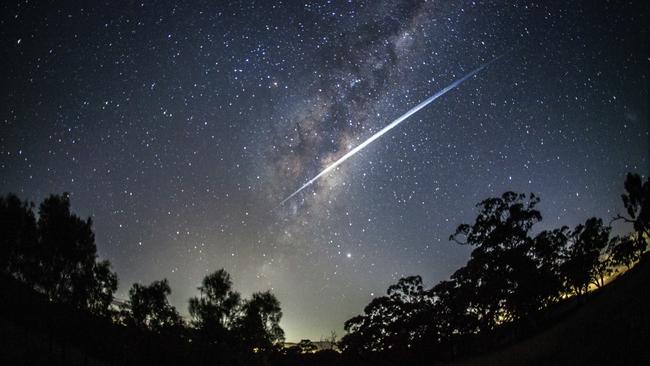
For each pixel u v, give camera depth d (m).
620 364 14.84
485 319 36.00
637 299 20.45
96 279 21.30
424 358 37.59
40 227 20.83
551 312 36.03
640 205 34.66
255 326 25.20
